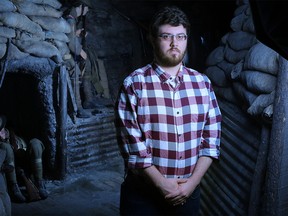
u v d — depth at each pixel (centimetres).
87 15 729
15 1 494
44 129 577
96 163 634
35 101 573
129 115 176
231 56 408
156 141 175
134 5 778
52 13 549
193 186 179
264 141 280
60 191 554
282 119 253
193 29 807
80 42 644
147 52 805
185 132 176
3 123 506
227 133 371
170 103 175
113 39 762
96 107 680
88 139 627
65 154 579
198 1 802
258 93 311
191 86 181
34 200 516
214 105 191
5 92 608
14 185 509
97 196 544
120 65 779
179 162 177
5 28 475
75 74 633
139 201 189
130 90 177
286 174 253
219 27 818
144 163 174
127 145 177
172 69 178
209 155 186
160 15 170
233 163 337
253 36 372
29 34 505
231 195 323
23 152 556
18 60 500
